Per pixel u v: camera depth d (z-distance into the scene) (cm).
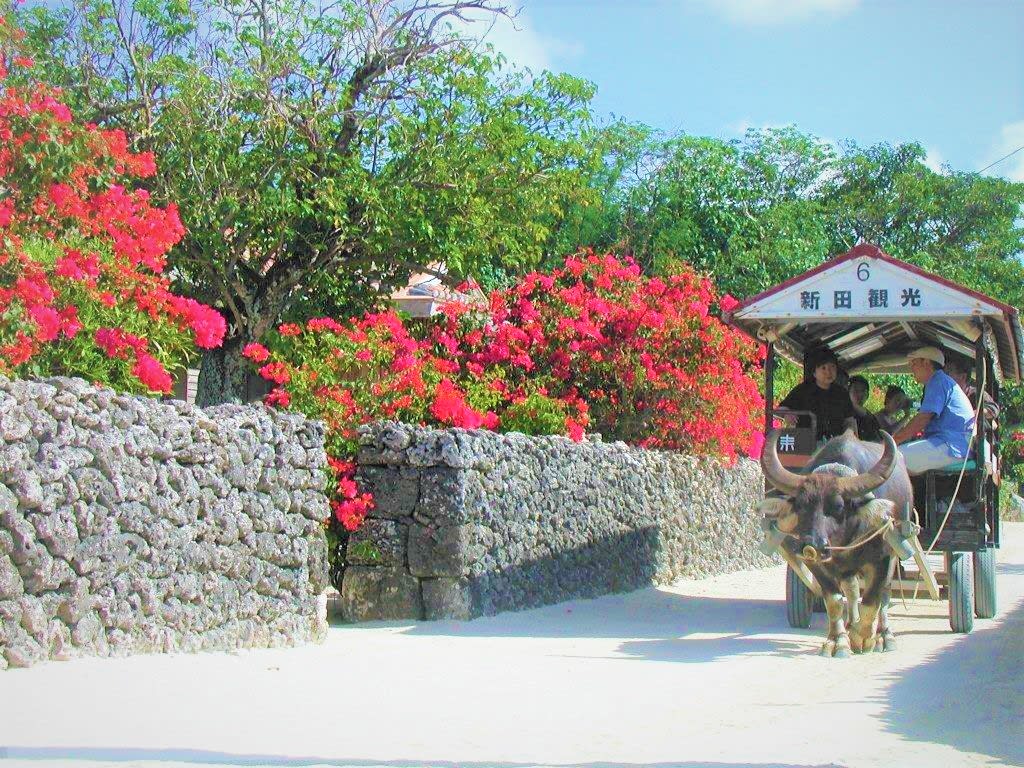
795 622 1188
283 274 1773
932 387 1143
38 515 751
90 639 791
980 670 918
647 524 1628
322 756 585
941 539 1136
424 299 2173
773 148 3412
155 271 1195
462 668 891
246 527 945
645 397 1731
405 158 1769
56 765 534
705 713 729
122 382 1023
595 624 1196
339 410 1208
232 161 1666
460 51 1780
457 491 1160
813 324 1303
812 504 927
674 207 2795
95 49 1650
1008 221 3781
